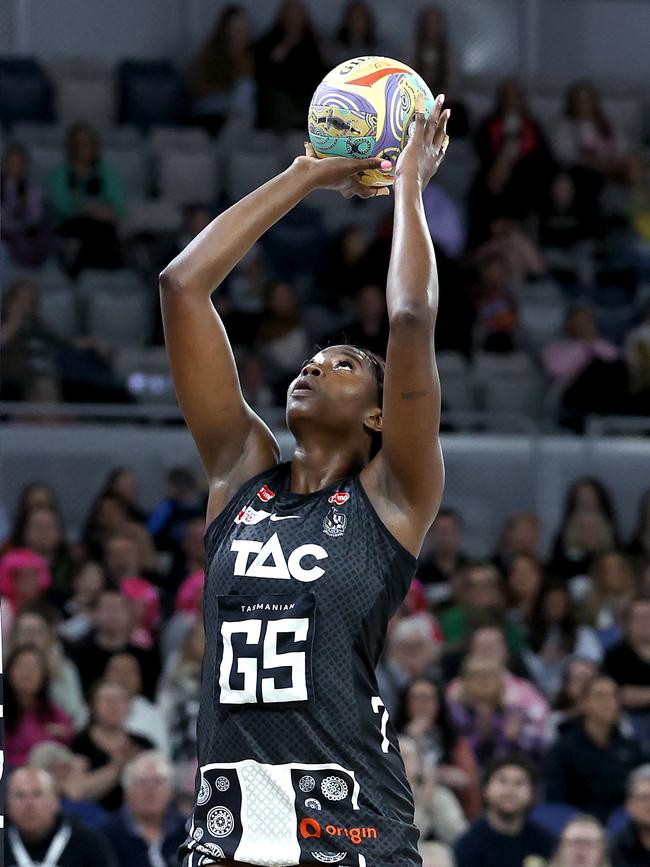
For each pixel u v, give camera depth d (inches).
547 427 644.7
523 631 510.3
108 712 421.7
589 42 901.2
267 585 177.6
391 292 182.1
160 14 851.4
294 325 650.8
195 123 800.9
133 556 514.9
